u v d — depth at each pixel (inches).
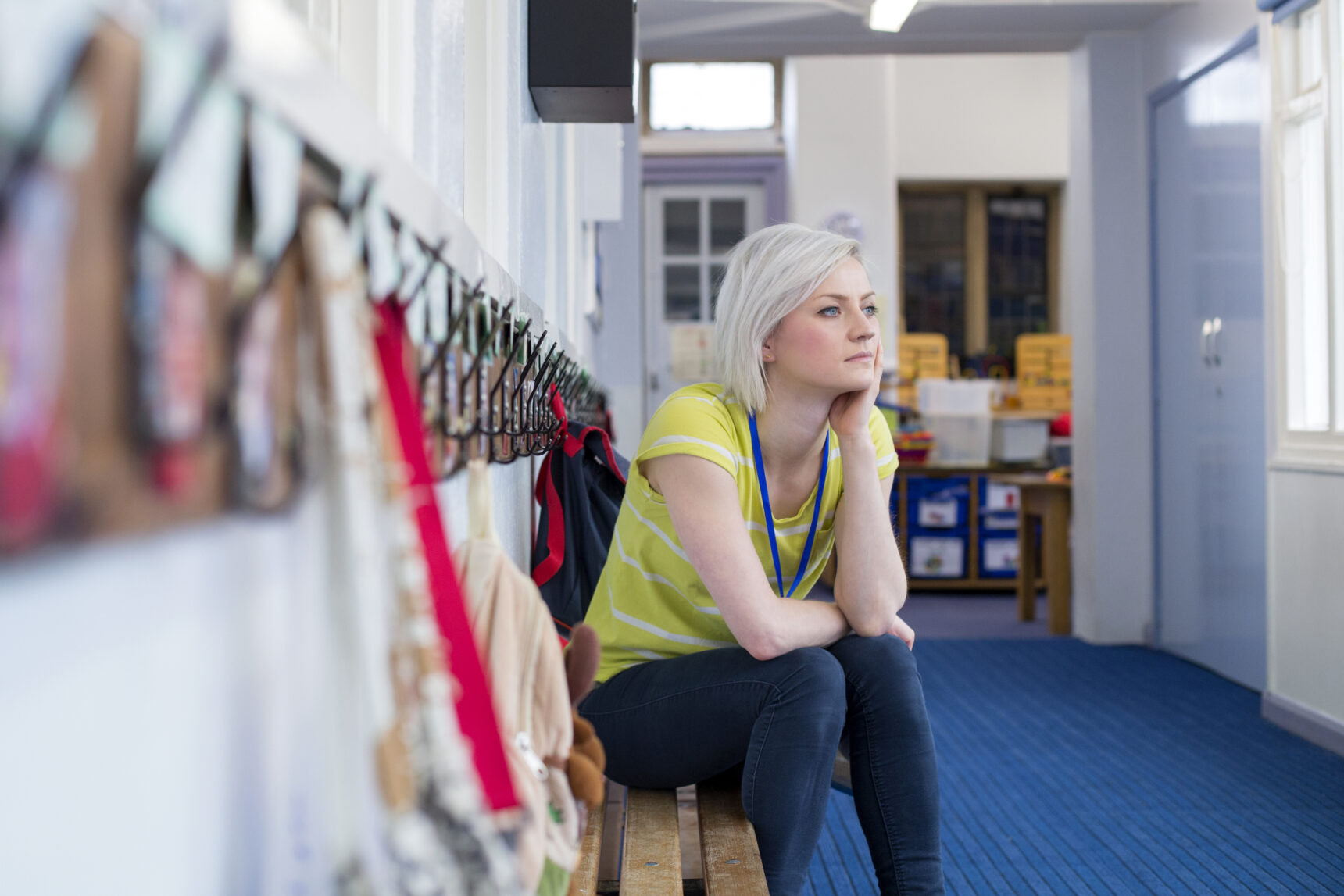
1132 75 182.1
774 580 62.0
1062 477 204.2
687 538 55.3
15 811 11.7
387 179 24.7
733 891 45.7
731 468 56.4
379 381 23.5
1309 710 124.4
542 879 31.0
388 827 19.5
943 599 244.1
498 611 30.6
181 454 15.4
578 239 131.3
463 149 52.3
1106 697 145.6
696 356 260.8
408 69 42.4
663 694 56.6
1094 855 89.7
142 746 14.7
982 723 132.4
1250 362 147.4
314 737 22.1
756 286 57.8
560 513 70.6
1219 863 87.8
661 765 57.4
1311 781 108.8
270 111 17.0
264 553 19.4
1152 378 181.0
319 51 20.3
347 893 19.6
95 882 13.5
